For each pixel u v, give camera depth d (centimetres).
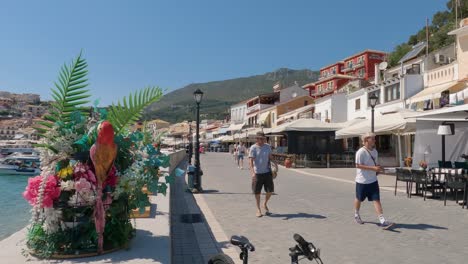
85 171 446
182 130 8169
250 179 1970
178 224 844
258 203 922
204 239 709
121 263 404
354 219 878
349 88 4275
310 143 3044
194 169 1424
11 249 452
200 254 614
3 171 3744
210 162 3794
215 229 786
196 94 1440
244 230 777
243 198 1244
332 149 3056
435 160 1405
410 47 5453
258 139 933
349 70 9044
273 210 1005
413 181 1240
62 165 450
